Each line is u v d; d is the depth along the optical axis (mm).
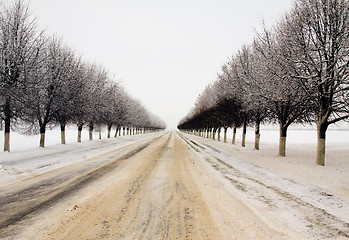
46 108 18344
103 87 28594
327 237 4254
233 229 4508
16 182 7523
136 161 12852
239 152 18750
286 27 12906
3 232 4043
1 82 14344
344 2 10516
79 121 23953
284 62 12859
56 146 19422
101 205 5613
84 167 10531
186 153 17703
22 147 22562
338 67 10969
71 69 20812
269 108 17422
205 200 6262
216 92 31234
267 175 10008
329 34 11203
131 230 4320
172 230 4375
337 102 11758
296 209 5754
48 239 3855
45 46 18125
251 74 17938
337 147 24141
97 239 3922
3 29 15023
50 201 5758
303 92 13359
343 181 8445
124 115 41719
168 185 7758
